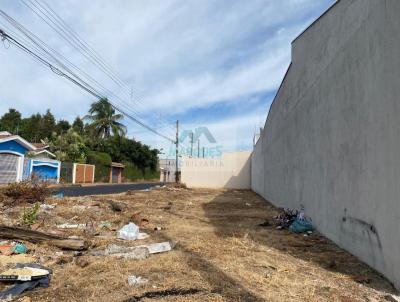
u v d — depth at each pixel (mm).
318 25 7609
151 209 11547
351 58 5531
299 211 9461
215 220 9586
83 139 37031
